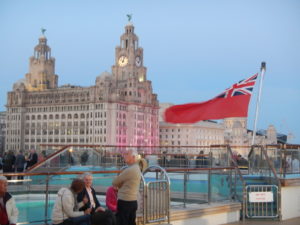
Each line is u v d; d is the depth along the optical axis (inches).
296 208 706.2
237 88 875.4
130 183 420.5
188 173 634.8
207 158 1021.8
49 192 499.5
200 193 632.4
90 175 455.5
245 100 868.6
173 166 1071.6
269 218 659.4
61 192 424.5
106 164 1136.2
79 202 435.5
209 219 595.5
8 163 1064.2
